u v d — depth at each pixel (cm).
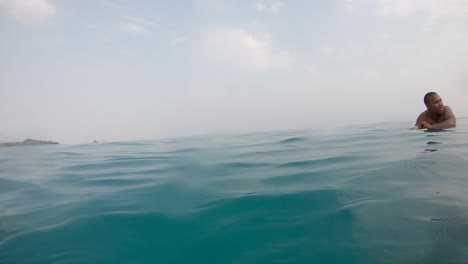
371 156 374
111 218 223
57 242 190
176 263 160
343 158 377
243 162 404
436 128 614
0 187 337
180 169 386
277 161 395
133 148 702
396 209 196
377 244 155
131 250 177
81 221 221
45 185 340
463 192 218
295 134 808
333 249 156
